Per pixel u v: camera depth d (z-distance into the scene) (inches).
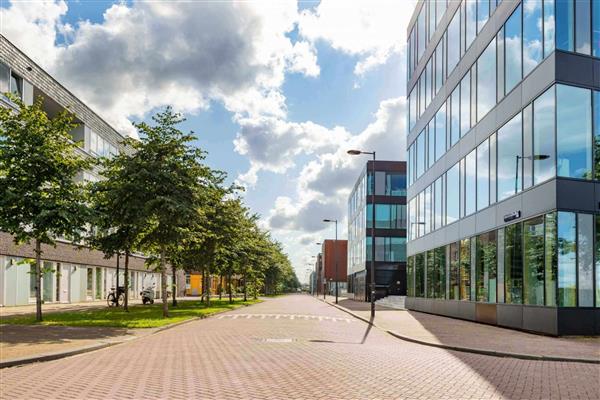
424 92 1630.2
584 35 842.2
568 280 800.9
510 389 396.8
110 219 1002.7
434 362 528.4
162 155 1027.9
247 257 1941.4
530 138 888.9
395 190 2815.0
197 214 1025.5
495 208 1029.8
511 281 951.0
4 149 818.8
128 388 370.0
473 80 1170.6
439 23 1466.5
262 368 460.1
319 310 1646.2
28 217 822.5
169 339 688.4
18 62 1384.1
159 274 2807.6
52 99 1600.6
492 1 1067.3
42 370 442.0
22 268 1429.6
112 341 623.8
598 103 840.9
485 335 812.6
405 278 2758.4
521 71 928.9
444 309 1344.7
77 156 893.8
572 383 426.9
